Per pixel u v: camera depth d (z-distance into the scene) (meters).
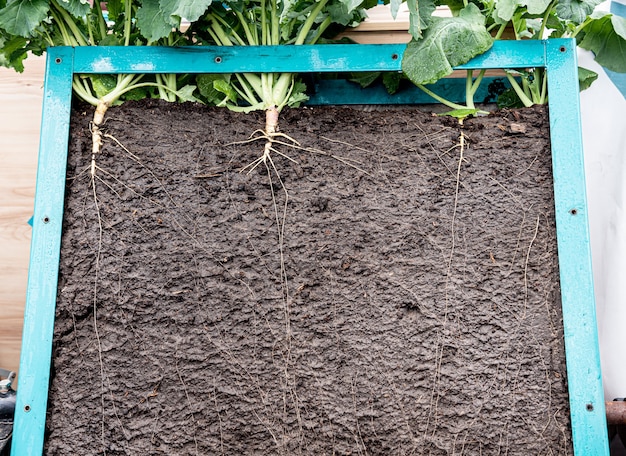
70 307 1.13
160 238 1.17
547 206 1.18
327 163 1.21
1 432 1.15
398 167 1.21
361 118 1.24
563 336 1.13
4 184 1.60
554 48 1.21
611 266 1.50
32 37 1.23
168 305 1.15
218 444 1.11
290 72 1.23
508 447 1.10
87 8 1.17
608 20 1.33
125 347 1.13
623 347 1.45
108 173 1.18
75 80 1.22
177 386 1.12
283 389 1.12
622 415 1.25
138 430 1.11
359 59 1.22
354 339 1.14
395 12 1.10
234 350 1.13
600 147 1.55
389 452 1.11
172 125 1.21
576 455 1.07
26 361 1.11
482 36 1.20
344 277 1.16
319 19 1.39
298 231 1.18
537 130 1.21
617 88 1.56
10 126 1.62
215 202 1.18
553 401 1.11
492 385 1.12
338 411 1.12
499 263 1.16
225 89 1.22
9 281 1.57
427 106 1.49
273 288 1.16
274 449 1.11
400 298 1.15
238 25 1.32
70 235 1.16
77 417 1.11
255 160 1.20
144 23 1.19
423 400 1.12
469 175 1.20
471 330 1.14
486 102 1.48
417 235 1.18
